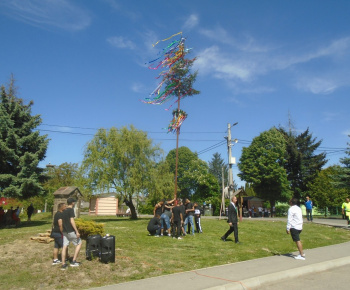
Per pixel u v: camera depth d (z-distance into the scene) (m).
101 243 8.14
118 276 7.06
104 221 22.59
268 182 40.56
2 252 9.42
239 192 22.47
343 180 28.52
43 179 23.80
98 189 21.58
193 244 11.38
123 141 22.61
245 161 42.44
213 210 49.34
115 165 22.50
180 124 17.95
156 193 22.89
